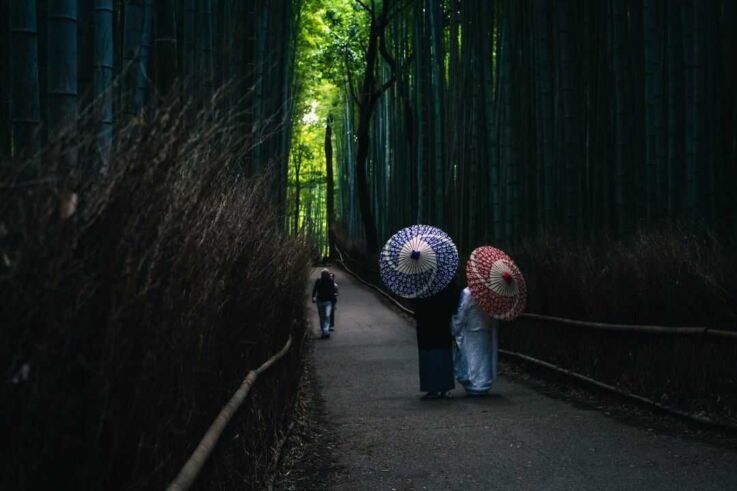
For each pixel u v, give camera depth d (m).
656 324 8.09
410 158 27.77
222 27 9.62
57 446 1.78
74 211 1.88
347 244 43.81
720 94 10.03
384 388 10.65
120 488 2.09
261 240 5.12
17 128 4.08
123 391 2.06
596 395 8.96
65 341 1.75
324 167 57.09
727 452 5.95
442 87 22.28
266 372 5.23
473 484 5.44
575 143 12.38
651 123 11.12
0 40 5.56
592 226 12.55
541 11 13.73
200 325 3.02
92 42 5.76
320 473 5.92
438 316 9.60
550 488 5.23
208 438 3.04
